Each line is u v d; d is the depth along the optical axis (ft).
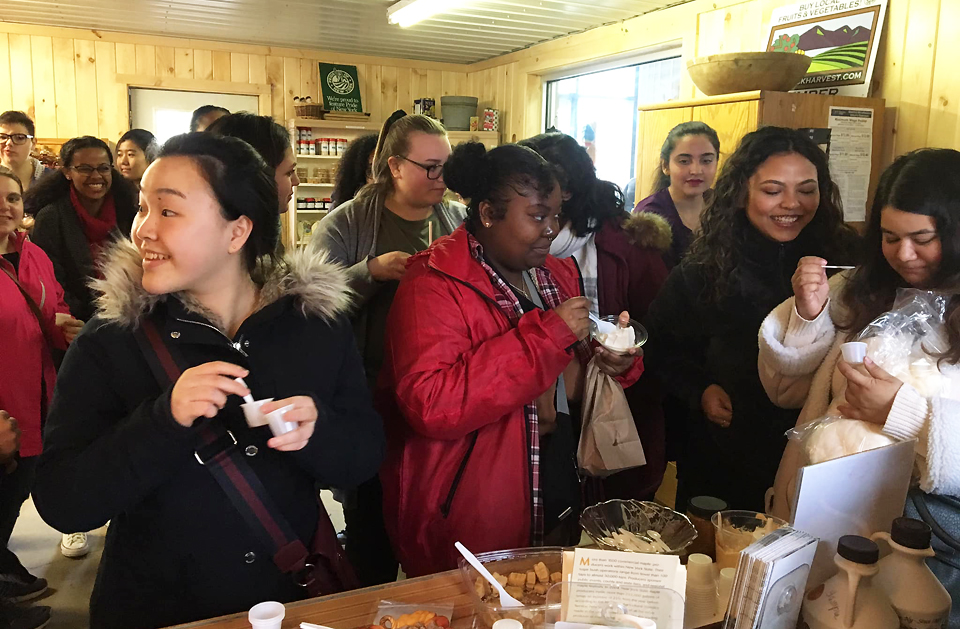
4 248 7.99
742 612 3.08
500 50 19.49
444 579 3.88
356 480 4.23
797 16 10.88
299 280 4.11
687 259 5.93
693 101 9.99
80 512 3.48
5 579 7.83
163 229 3.51
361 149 10.03
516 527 4.85
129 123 19.12
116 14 16.48
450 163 5.01
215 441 3.80
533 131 19.16
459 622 3.51
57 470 3.58
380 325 6.53
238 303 4.04
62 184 10.24
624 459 5.42
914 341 4.03
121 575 3.87
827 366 4.53
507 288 4.99
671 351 6.06
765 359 4.78
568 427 5.34
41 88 18.29
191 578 3.83
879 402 3.80
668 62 14.74
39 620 7.81
